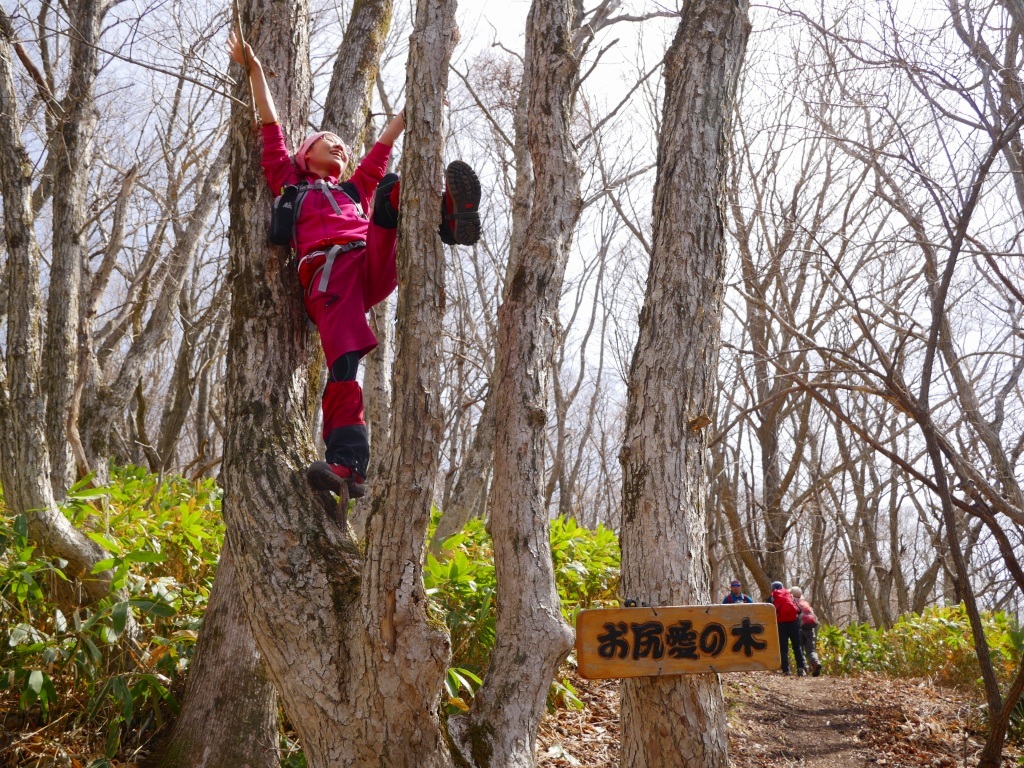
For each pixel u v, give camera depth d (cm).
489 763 266
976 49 489
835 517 1689
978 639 482
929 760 651
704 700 289
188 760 388
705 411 312
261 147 305
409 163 247
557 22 367
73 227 563
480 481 638
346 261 279
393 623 220
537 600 312
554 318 372
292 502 252
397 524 226
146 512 521
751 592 2425
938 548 854
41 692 400
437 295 241
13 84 482
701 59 330
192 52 418
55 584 450
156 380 1694
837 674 1184
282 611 232
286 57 333
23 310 452
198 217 827
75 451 526
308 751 227
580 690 668
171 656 431
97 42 659
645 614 276
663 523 298
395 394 235
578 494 2597
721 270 324
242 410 269
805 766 627
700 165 321
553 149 361
